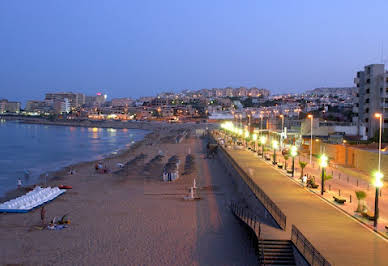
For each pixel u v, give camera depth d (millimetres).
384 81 80562
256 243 22609
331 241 20172
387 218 24719
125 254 24984
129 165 61594
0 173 65000
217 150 80875
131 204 38406
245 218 27078
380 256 18016
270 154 63719
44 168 70875
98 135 180500
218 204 37750
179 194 42781
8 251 25891
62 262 23938
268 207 26500
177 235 28484
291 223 23578
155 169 60656
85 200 40625
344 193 32938
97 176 56812
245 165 50719
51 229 30391
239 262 23234
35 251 25828
